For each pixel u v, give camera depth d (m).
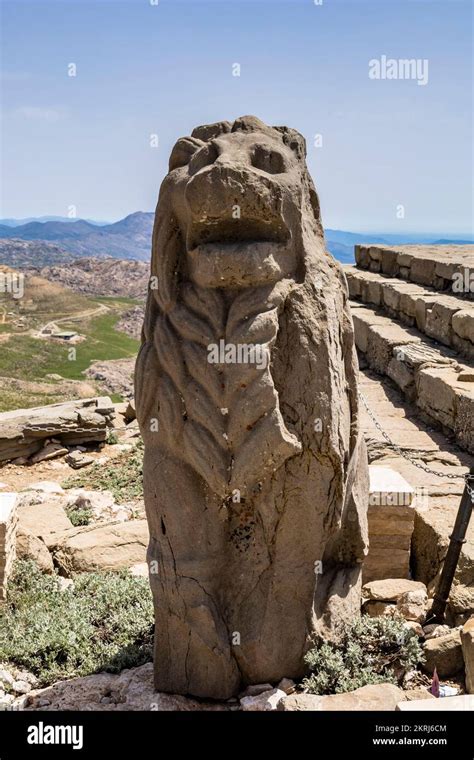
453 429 8.38
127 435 11.12
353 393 4.34
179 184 4.02
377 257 16.38
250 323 3.88
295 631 4.13
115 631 5.07
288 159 4.09
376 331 11.93
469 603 4.75
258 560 4.10
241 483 3.91
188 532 4.02
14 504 6.08
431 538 5.55
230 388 3.87
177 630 4.08
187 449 3.95
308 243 4.15
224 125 4.33
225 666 4.05
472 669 4.04
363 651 4.29
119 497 8.48
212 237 4.01
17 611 5.48
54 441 10.34
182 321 4.00
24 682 4.60
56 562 6.46
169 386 4.03
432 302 11.41
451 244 17.66
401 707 3.63
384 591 5.00
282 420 3.90
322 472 4.04
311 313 4.02
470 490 4.62
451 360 9.80
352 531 4.48
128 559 6.42
